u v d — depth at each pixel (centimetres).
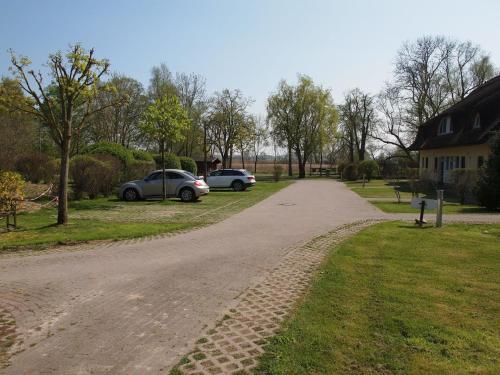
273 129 6000
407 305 533
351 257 819
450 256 826
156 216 1523
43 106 1208
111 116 4938
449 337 436
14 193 1195
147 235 1105
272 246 960
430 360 387
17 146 2416
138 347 426
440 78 4609
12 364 392
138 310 536
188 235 1109
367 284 629
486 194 1745
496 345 418
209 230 1194
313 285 630
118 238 1044
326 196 2509
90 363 393
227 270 739
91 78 1195
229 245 973
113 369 381
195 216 1529
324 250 911
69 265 779
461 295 575
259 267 761
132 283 659
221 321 495
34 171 2333
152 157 3088
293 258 834
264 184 4016
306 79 5825
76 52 1145
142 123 2138
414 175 3809
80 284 653
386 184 4041
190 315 517
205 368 380
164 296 594
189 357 402
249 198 2353
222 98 5509
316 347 415
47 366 388
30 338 451
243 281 669
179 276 700
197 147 5716
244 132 5600
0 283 660
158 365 388
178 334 458
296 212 1662
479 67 4566
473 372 365
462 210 1738
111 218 1459
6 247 933
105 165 2155
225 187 3092
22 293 609
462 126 3231
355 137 6444
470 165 2997
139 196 2144
